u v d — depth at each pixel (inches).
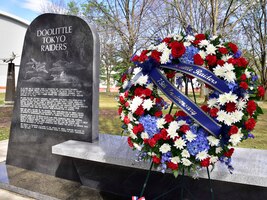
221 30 453.7
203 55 83.0
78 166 139.3
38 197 128.6
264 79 832.3
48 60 151.9
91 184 136.9
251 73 85.4
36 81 156.4
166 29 600.1
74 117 144.5
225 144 81.5
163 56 84.3
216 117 80.2
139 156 96.3
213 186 110.5
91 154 121.0
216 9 446.9
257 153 119.8
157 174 120.7
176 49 82.7
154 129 83.4
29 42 158.9
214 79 80.2
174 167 82.7
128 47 594.6
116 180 130.0
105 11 599.5
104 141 142.3
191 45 86.3
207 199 112.1
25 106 161.6
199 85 102.9
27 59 159.8
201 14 533.0
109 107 521.7
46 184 139.8
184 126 81.0
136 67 95.2
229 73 78.8
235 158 112.4
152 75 87.4
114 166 129.9
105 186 133.1
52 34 149.9
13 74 489.1
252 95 84.8
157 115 87.5
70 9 782.5
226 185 108.5
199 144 79.9
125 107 94.3
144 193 123.9
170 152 83.0
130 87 92.0
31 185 137.7
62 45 146.9
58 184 140.3
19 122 164.4
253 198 105.2
